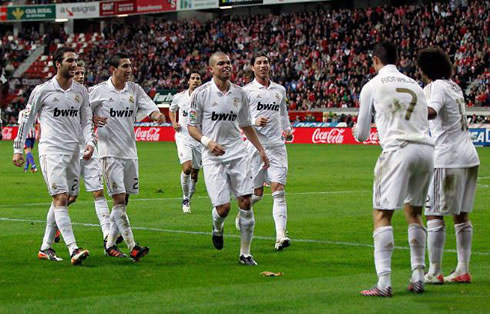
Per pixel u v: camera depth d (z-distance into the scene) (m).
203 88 14.22
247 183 14.08
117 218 14.62
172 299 10.97
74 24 101.12
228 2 83.81
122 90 15.39
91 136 14.84
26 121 14.52
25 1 100.31
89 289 11.74
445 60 12.02
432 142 11.31
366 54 73.94
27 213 21.80
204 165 14.41
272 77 78.25
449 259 14.25
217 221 14.61
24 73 93.31
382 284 11.02
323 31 80.38
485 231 17.81
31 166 37.72
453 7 74.12
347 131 62.97
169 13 96.88
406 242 16.25
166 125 70.62
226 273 13.05
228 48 84.75
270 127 17.44
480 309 10.25
